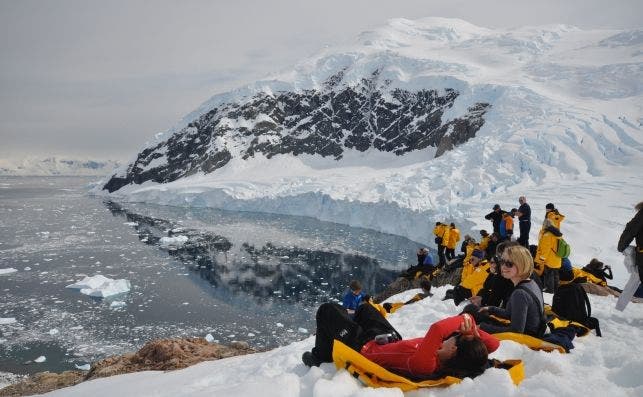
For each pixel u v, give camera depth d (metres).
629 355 3.58
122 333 25.00
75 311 28.53
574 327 4.42
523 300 3.91
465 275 8.15
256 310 29.38
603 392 2.77
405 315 6.41
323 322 3.49
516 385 2.98
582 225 26.66
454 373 3.09
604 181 37.41
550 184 40.19
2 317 27.25
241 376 3.87
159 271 38.59
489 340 3.28
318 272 38.12
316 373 3.05
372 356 3.20
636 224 5.06
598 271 8.64
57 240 51.44
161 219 67.25
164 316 27.97
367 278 36.25
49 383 6.88
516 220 29.50
